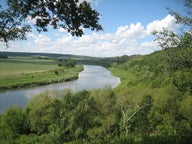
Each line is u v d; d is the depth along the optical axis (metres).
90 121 33.88
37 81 84.12
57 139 32.19
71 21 6.59
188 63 10.00
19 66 145.50
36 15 6.47
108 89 37.59
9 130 34.25
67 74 108.50
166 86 39.19
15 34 7.27
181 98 36.53
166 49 10.18
